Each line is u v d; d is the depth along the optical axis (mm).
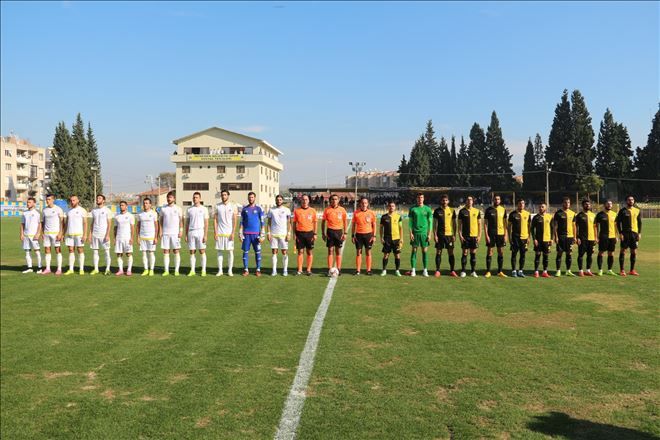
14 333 7090
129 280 12086
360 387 4895
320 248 21266
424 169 87188
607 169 74812
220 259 12930
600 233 12727
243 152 75312
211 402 4586
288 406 4461
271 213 12805
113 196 106438
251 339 6652
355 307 8688
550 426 4008
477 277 12461
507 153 84625
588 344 6273
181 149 76062
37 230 13727
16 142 92562
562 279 12055
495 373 5234
